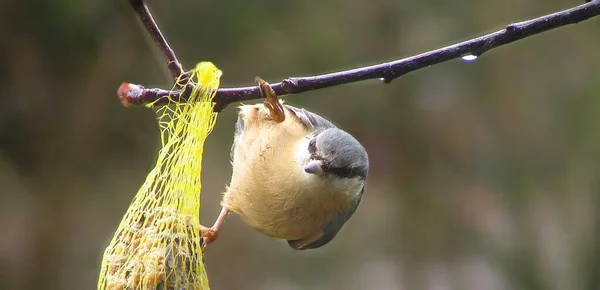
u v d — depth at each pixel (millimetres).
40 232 14203
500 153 14773
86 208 14531
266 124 6668
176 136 5590
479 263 15000
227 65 14438
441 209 15133
